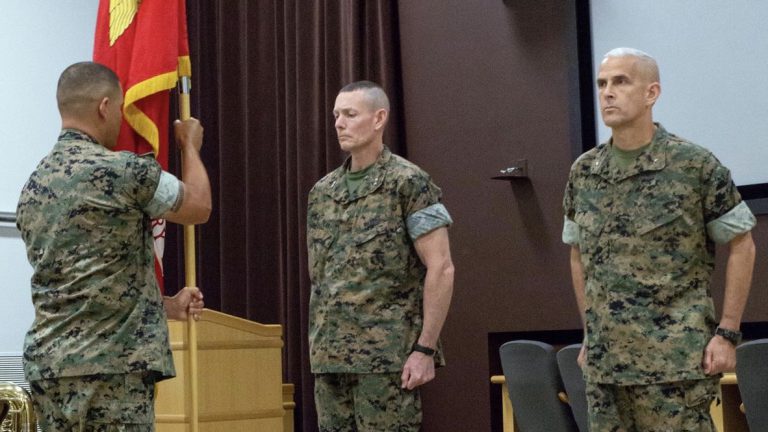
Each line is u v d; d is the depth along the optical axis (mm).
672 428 2746
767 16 4445
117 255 2674
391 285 3275
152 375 2701
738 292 2775
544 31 5105
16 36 6320
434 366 3303
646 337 2775
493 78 5293
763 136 4445
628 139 2865
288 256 5898
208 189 2977
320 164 5805
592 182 2941
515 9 5219
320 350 3320
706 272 2818
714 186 2770
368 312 3262
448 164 5441
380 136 3420
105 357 2619
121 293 2666
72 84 2832
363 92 3383
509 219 5191
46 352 2631
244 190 6281
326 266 3367
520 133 5168
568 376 4102
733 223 2766
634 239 2826
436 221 3266
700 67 4645
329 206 3416
